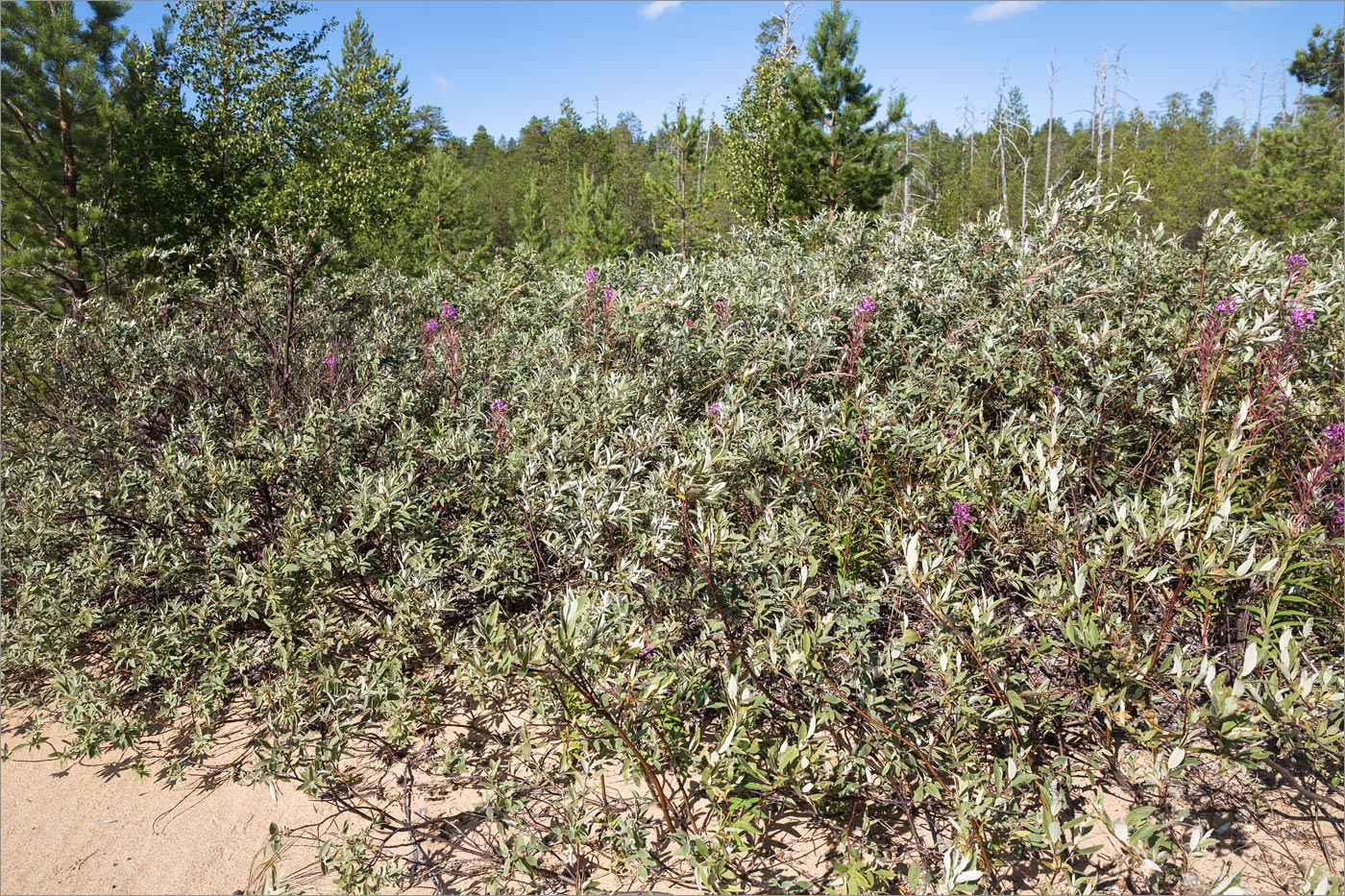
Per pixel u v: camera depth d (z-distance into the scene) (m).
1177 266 4.51
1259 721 2.21
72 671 3.11
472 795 2.78
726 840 2.32
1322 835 2.30
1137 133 36.72
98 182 9.76
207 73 13.85
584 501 2.93
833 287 4.70
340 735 2.77
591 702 2.33
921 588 2.41
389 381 4.38
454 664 3.09
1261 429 3.20
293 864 2.54
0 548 3.45
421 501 3.53
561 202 37.47
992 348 3.87
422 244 22.67
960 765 2.33
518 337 5.38
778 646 2.49
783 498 3.22
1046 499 2.84
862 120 15.27
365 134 16.81
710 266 6.23
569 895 2.31
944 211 26.09
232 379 4.72
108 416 4.26
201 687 3.05
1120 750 2.61
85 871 2.56
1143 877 2.13
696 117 25.09
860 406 3.40
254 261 5.29
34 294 8.77
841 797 2.51
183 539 3.49
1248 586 2.78
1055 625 2.82
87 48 9.78
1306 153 21.30
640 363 4.54
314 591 3.14
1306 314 3.12
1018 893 2.18
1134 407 3.51
